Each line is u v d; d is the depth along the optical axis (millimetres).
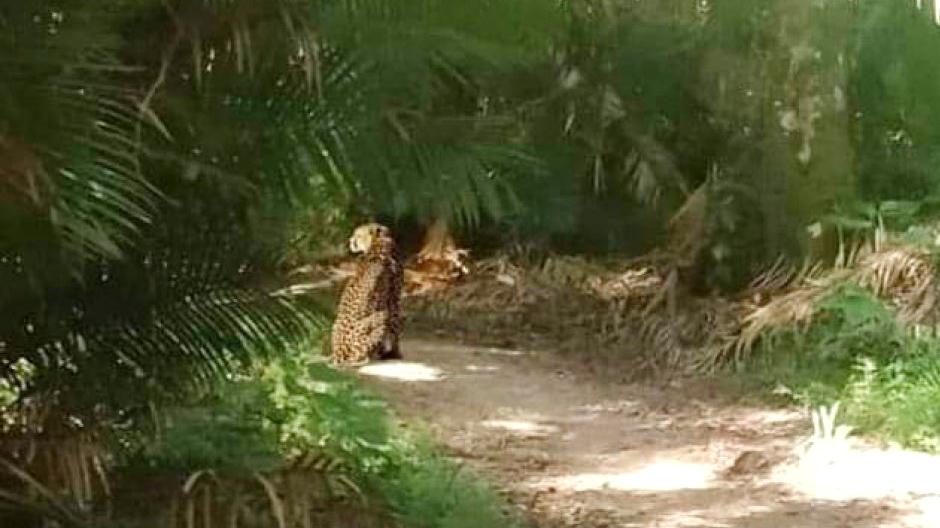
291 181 4242
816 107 11438
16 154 3143
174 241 4137
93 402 4164
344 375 8922
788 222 11484
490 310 13445
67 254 3492
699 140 12711
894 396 8359
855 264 10891
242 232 4281
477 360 11125
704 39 12102
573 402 9492
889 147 12500
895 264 10242
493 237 14984
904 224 11289
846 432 8055
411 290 14383
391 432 7363
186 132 3986
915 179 12438
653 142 12984
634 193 13469
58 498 3953
